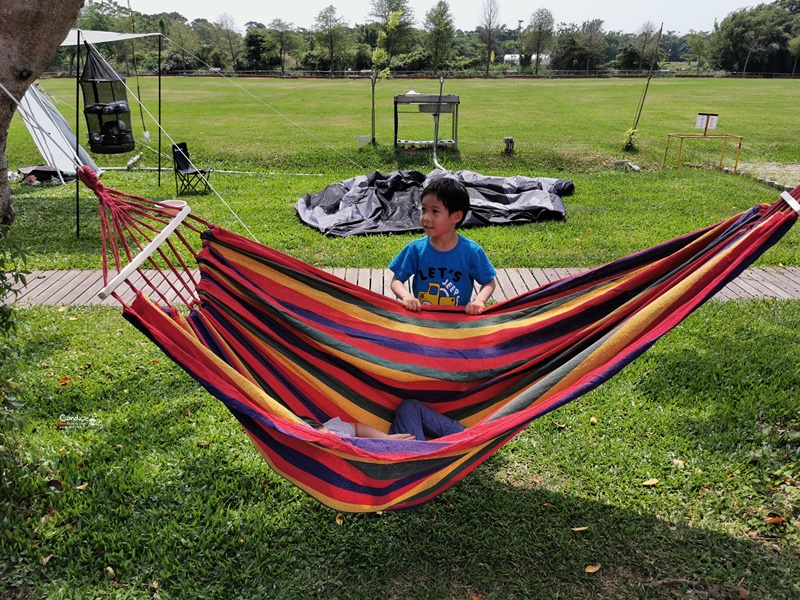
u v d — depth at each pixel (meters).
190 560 3.14
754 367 4.94
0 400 3.53
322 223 9.38
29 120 3.84
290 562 3.15
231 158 14.96
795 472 3.74
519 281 7.30
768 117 22.94
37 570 3.11
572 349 3.28
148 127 19.55
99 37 10.45
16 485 3.54
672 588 3.00
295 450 2.83
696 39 84.25
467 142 16.50
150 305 2.76
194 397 4.66
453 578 3.08
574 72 64.00
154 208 3.02
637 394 4.66
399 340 3.56
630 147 15.72
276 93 33.34
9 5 3.79
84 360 5.21
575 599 2.96
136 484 3.67
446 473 2.90
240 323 3.36
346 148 15.64
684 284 2.87
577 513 3.48
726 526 3.38
